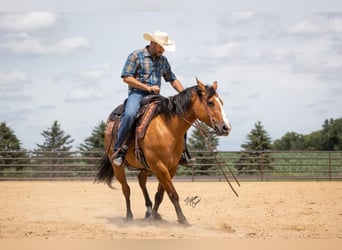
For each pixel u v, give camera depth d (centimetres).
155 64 1092
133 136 1058
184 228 1017
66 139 5100
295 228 1038
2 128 3881
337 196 1747
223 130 955
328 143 5222
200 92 984
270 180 2809
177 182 2609
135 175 2953
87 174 3153
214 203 1528
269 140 5594
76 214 1290
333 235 962
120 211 1363
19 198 1722
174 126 998
